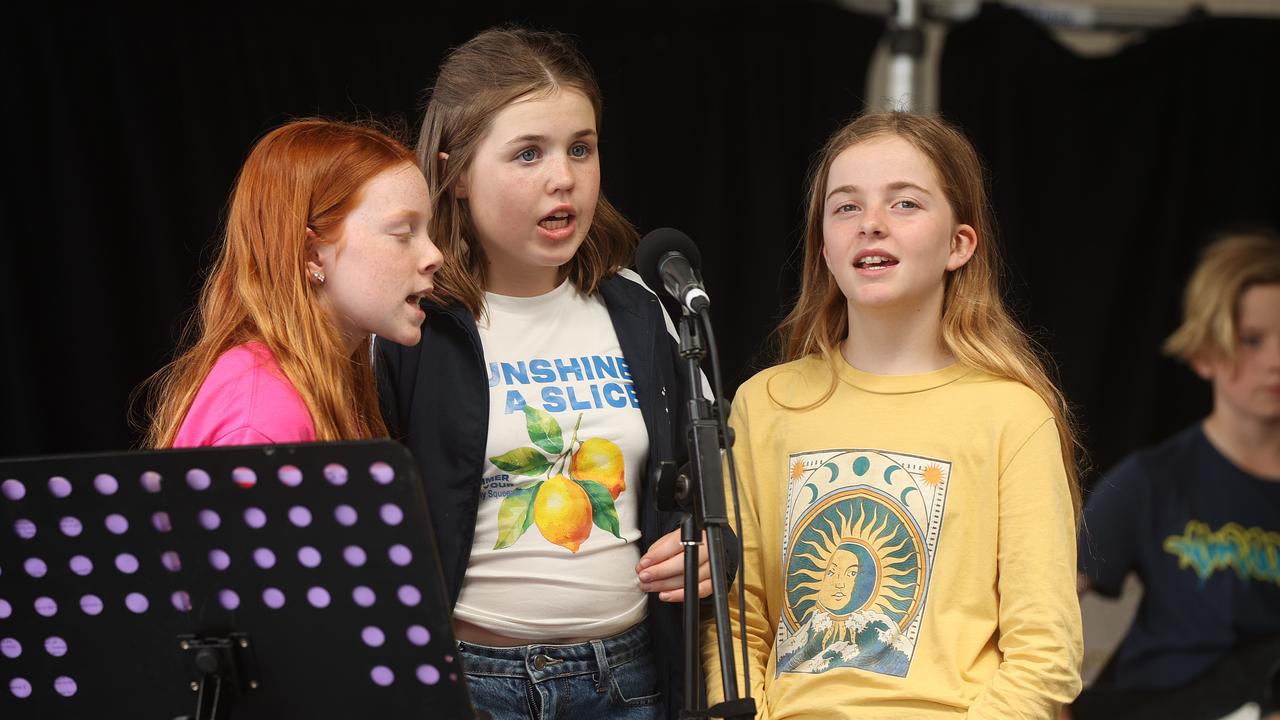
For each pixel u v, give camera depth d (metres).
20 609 3.83
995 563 4.73
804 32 9.55
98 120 8.45
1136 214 9.86
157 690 3.87
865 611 4.76
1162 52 9.85
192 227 8.55
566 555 5.04
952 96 9.67
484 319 5.26
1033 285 9.91
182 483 3.66
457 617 5.00
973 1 9.64
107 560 3.76
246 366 4.45
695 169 9.45
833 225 5.06
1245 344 9.47
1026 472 4.72
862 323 5.13
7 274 8.21
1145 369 9.88
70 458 3.66
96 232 8.38
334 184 4.57
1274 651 8.94
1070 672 4.52
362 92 8.73
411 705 3.81
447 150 5.15
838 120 9.55
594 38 9.21
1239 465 9.35
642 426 5.28
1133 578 9.35
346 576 3.69
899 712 4.55
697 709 4.28
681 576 5.03
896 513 4.82
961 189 5.11
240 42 8.61
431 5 8.84
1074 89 9.82
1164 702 9.01
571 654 5.04
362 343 4.93
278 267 4.54
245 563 3.72
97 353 8.38
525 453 5.07
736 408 5.42
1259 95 9.94
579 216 5.13
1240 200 9.96
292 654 3.81
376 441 3.53
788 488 5.08
